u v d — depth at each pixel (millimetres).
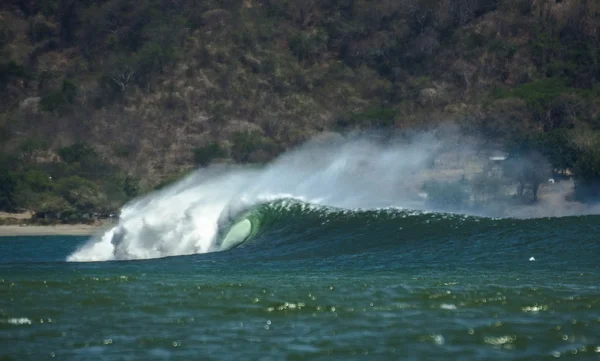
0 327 63031
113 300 73750
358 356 54656
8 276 92312
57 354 55562
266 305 70812
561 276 88750
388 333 60281
